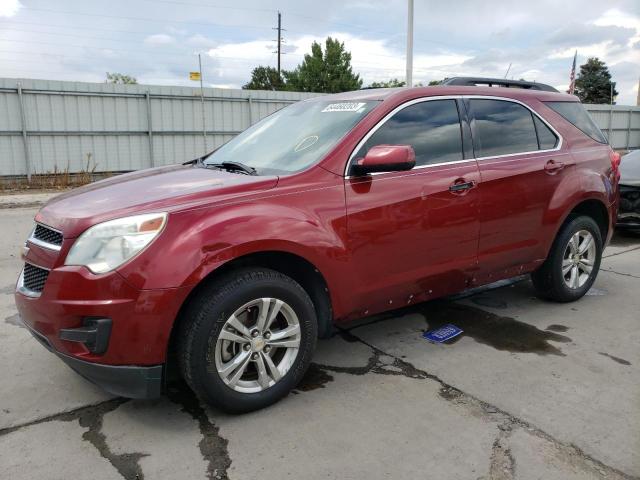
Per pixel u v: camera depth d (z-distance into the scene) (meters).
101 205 2.96
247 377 3.13
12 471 2.56
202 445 2.78
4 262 6.55
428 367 3.66
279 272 3.13
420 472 2.56
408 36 17.44
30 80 14.48
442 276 3.87
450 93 4.04
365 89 4.21
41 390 3.33
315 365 3.70
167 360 2.90
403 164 3.26
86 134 15.55
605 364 3.70
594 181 4.78
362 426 2.94
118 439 2.83
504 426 2.93
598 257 5.07
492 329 4.34
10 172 14.73
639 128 27.50
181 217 2.80
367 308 3.56
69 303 2.68
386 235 3.48
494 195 4.04
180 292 2.71
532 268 4.54
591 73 61.84
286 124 4.13
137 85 16.03
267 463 2.63
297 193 3.16
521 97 4.52
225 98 17.62
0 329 4.29
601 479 2.50
